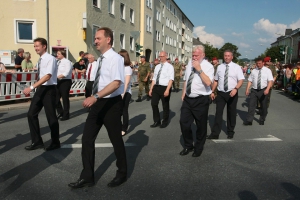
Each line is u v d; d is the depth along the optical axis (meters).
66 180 3.73
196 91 4.63
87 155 3.51
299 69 13.80
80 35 17.78
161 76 6.86
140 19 29.53
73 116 8.35
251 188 3.54
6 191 3.39
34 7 17.16
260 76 7.32
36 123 5.01
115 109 3.45
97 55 19.38
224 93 5.85
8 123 7.23
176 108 10.25
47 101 4.89
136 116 8.51
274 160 4.59
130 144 5.48
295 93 13.87
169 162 4.47
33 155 4.72
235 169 4.18
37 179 3.75
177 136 6.14
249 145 5.47
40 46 4.74
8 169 4.10
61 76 7.52
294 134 6.42
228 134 6.04
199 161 4.53
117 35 23.11
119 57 3.36
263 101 7.43
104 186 3.57
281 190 3.50
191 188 3.53
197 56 4.55
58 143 5.11
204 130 4.71
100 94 3.15
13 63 15.80
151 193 3.39
